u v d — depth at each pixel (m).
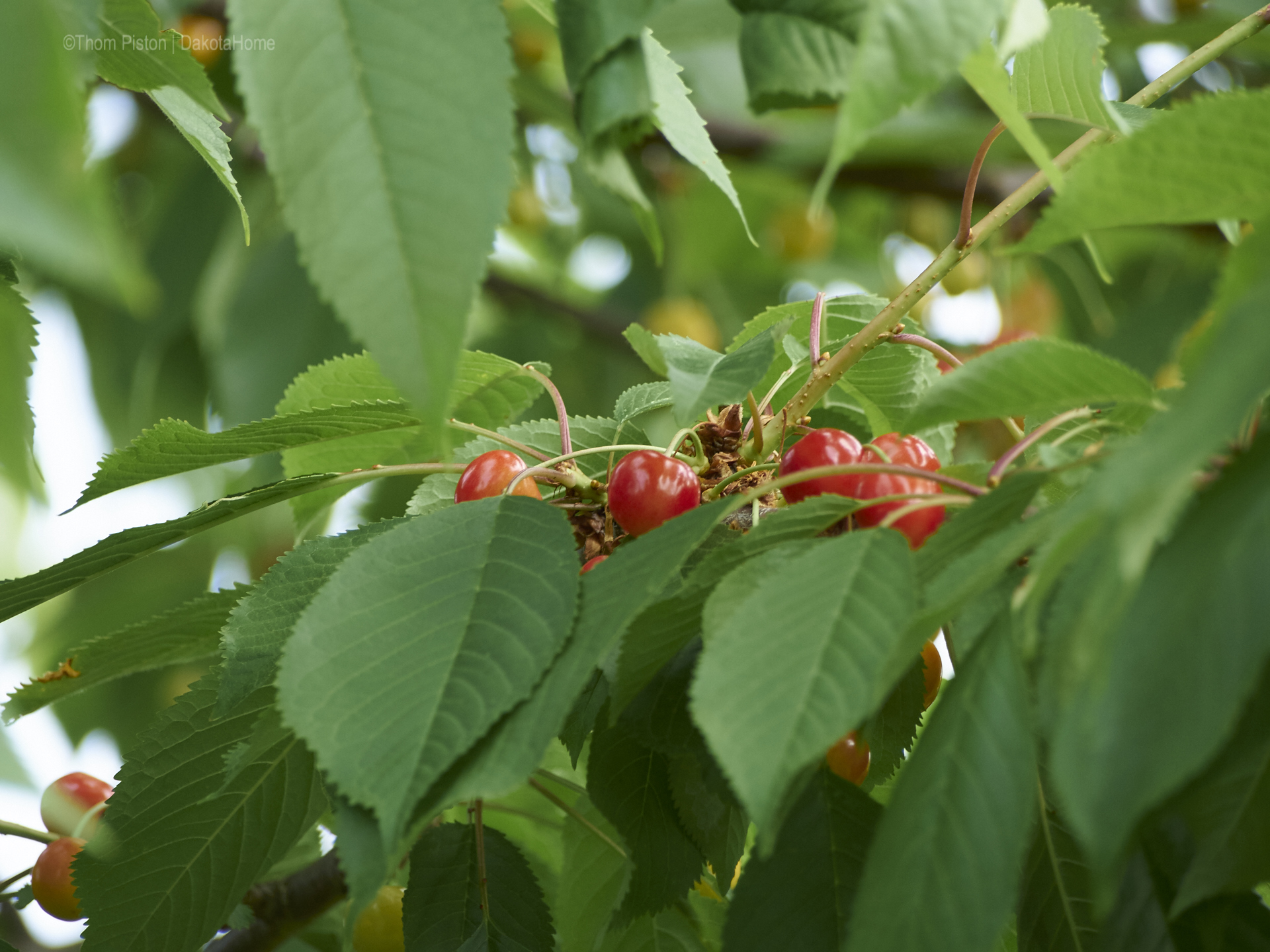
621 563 0.64
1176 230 1.47
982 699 0.60
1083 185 0.62
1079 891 0.66
